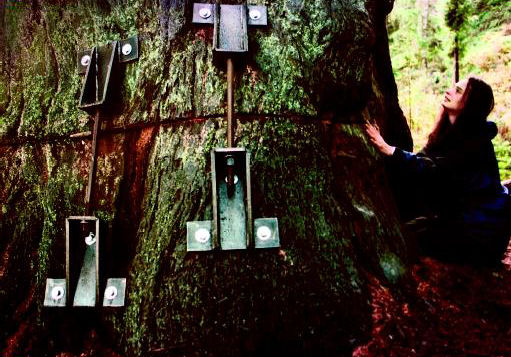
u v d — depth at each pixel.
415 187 3.25
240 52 1.99
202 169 2.00
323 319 1.89
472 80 2.64
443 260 2.81
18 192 2.28
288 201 2.02
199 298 1.84
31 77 2.39
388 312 2.04
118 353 1.90
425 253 2.87
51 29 2.39
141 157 2.15
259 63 2.12
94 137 2.08
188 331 1.81
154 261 1.93
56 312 2.07
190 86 2.10
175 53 2.15
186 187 1.99
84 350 1.99
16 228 2.25
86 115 2.23
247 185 1.85
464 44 7.70
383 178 2.78
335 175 2.35
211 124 2.04
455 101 2.71
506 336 2.03
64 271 2.12
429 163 2.72
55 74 2.35
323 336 1.87
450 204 2.82
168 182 2.03
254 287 1.86
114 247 2.09
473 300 2.33
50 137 2.27
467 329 2.06
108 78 2.11
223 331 1.81
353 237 2.24
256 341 1.82
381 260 2.29
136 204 2.15
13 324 2.11
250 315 1.83
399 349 1.87
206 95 2.08
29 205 2.26
